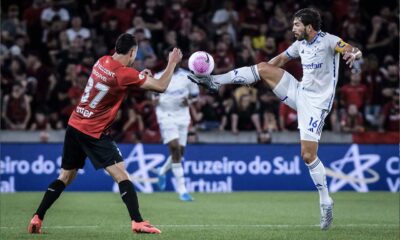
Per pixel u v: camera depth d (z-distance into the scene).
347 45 21.59
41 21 50.78
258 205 32.91
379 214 29.22
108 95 20.56
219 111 45.78
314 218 27.30
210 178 41.81
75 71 45.47
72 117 21.06
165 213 28.84
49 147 40.72
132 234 20.72
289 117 45.94
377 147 42.78
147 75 20.64
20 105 44.56
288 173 42.38
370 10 56.72
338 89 49.00
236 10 55.78
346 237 20.78
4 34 48.69
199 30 50.62
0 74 46.72
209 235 21.03
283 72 22.69
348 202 34.91
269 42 49.75
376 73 49.25
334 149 42.53
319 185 22.28
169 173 41.50
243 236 20.84
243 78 22.69
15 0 53.69
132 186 20.67
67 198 35.94
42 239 19.95
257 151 42.28
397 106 46.62
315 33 22.02
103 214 28.20
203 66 22.23
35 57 47.03
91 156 20.78
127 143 41.25
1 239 19.95
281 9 52.69
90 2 53.09
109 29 49.94
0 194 38.19
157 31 51.03
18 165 40.34
